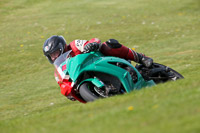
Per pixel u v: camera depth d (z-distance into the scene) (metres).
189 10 71.19
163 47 44.72
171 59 38.50
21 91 32.59
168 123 12.29
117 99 18.91
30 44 49.69
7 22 66.06
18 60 42.59
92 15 68.44
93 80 20.42
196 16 65.25
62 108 21.70
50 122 16.89
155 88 20.41
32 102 29.36
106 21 62.56
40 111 26.86
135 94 19.47
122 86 21.73
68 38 51.94
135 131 12.20
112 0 84.94
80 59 21.00
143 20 63.00
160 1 81.38
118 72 21.34
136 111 14.97
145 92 19.50
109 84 21.42
